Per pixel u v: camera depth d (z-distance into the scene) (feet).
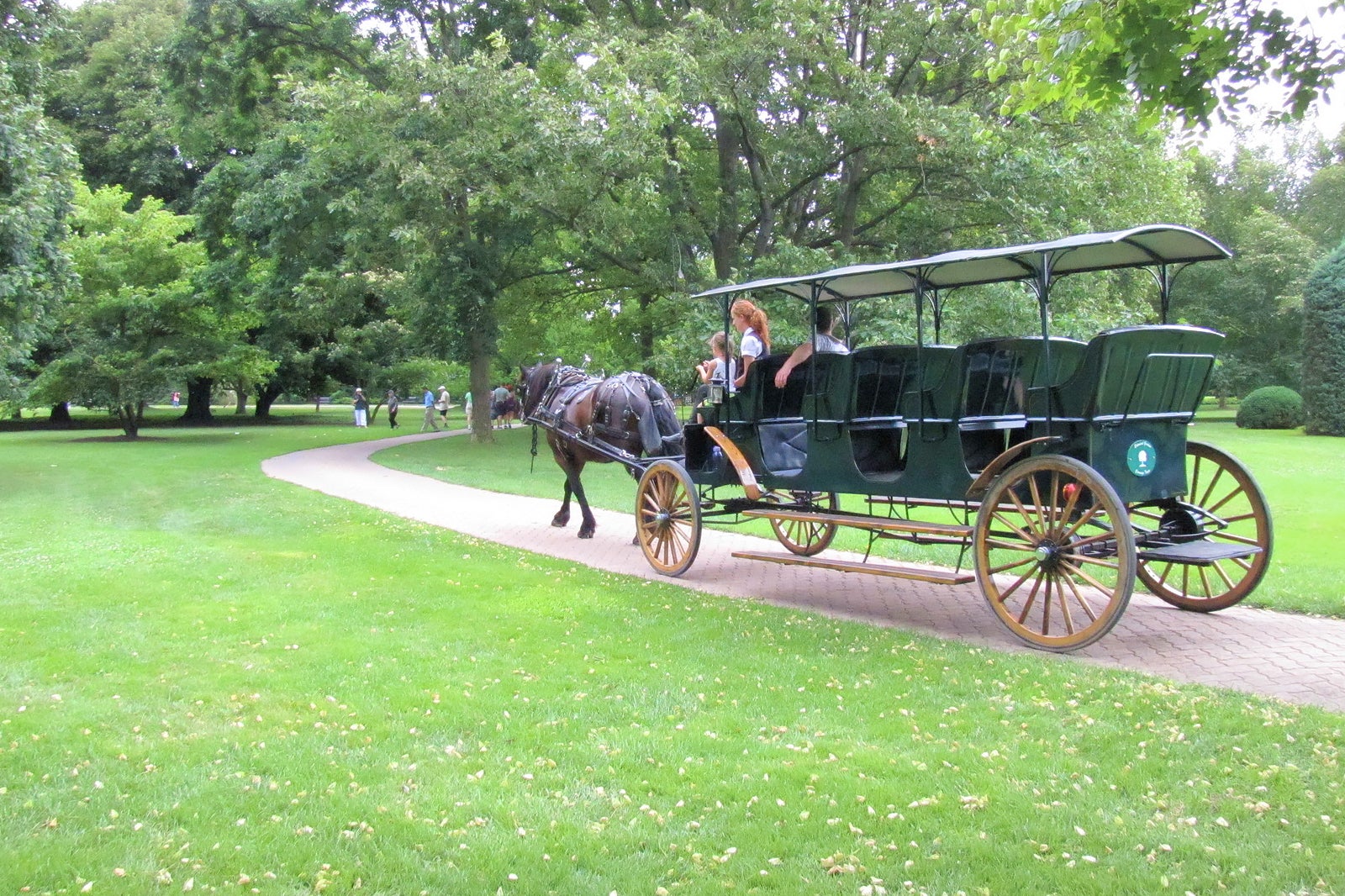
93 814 14.65
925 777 15.81
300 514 50.16
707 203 83.10
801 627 25.94
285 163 90.02
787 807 14.76
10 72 63.31
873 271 25.38
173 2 156.25
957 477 24.57
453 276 80.94
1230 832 13.71
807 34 66.18
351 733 18.16
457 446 95.86
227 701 19.97
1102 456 22.50
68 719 18.65
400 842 13.78
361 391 145.18
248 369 117.08
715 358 33.63
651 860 13.28
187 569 34.45
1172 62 18.34
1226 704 18.42
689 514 33.58
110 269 106.42
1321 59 18.44
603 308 106.11
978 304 55.83
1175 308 133.49
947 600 29.81
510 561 36.42
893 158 69.26
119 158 141.08
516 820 14.52
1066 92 21.20
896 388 26.30
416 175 70.08
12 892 12.35
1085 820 14.15
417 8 92.73
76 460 84.69
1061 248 21.30
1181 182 81.20
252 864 13.15
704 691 20.66
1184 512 25.64
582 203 73.20
